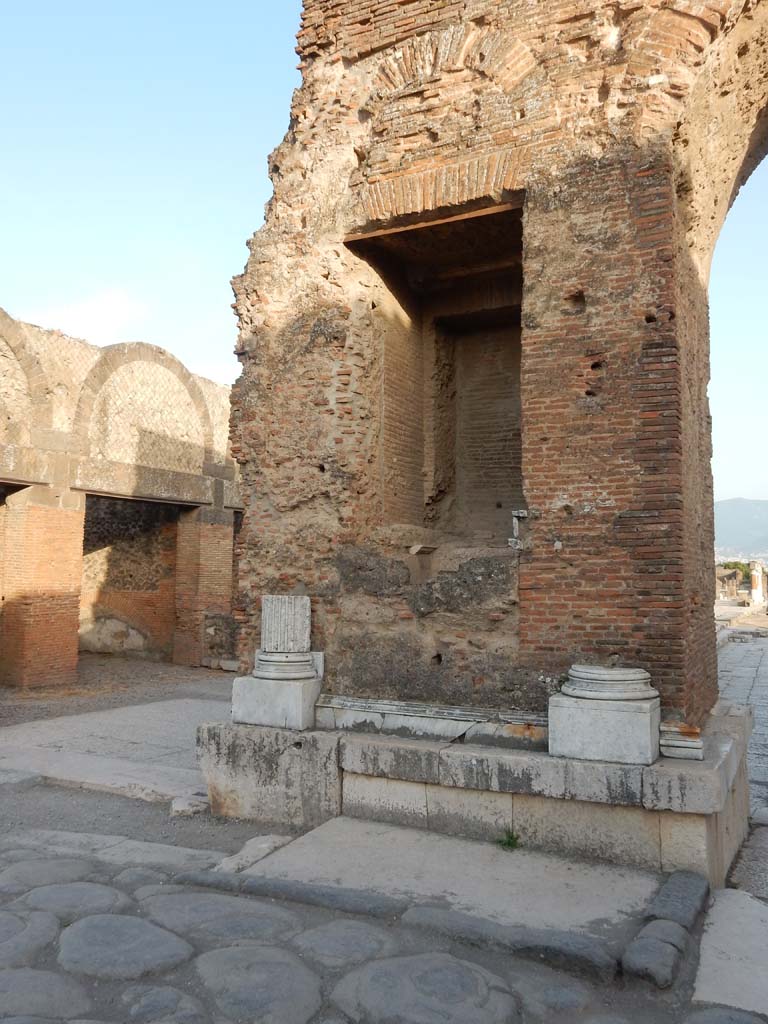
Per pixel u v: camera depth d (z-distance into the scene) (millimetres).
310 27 8398
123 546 21359
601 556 6371
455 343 10430
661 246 6371
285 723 7215
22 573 16016
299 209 8281
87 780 8609
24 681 15844
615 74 6703
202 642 19828
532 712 6527
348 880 5441
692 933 4809
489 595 6887
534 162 6965
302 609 7570
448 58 7523
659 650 6105
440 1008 3967
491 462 10172
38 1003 3971
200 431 20531
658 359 6312
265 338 8281
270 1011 3947
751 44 6938
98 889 5422
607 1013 4047
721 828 6180
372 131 7953
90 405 17328
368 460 8086
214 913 5023
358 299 8180
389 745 6605
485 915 4891
